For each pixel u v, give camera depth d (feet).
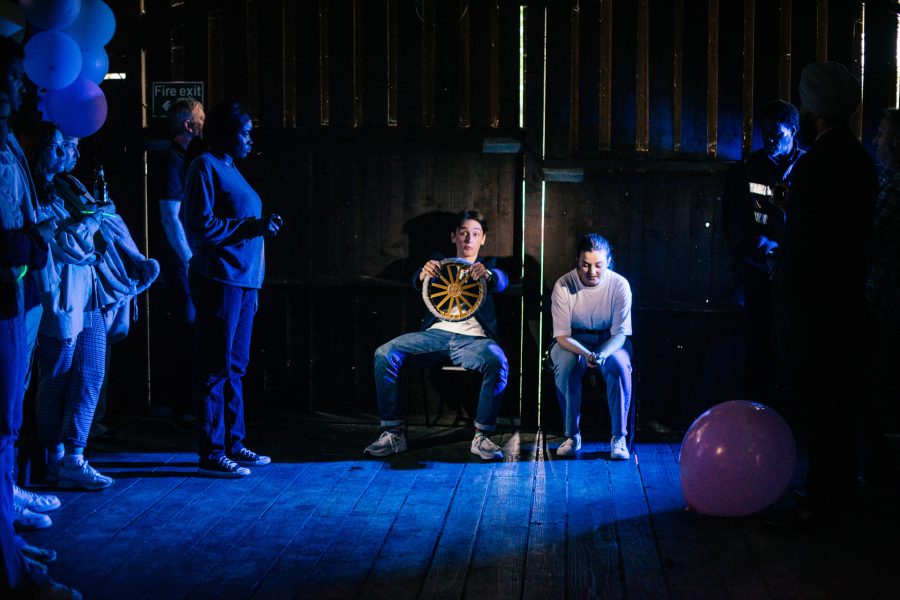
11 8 13.20
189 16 18.03
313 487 14.52
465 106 17.81
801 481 15.11
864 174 12.36
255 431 17.95
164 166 17.11
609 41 17.49
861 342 12.83
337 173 18.17
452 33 17.70
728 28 17.31
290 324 18.49
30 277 11.03
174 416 17.98
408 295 18.25
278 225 14.34
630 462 16.07
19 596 9.68
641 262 17.92
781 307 14.08
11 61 9.91
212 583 10.77
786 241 12.64
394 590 10.62
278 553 11.71
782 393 17.66
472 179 17.98
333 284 18.26
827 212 12.21
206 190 14.20
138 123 18.17
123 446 16.79
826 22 17.16
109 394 18.71
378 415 18.54
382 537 12.31
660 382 18.07
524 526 12.79
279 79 18.02
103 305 14.07
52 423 14.14
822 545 12.14
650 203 17.78
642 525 12.86
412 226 18.15
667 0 17.34
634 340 18.04
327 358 18.49
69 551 11.71
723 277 17.80
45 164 12.73
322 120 18.02
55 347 13.75
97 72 14.40
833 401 12.50
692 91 17.47
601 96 17.61
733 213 17.43
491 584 10.81
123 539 12.15
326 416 18.62
